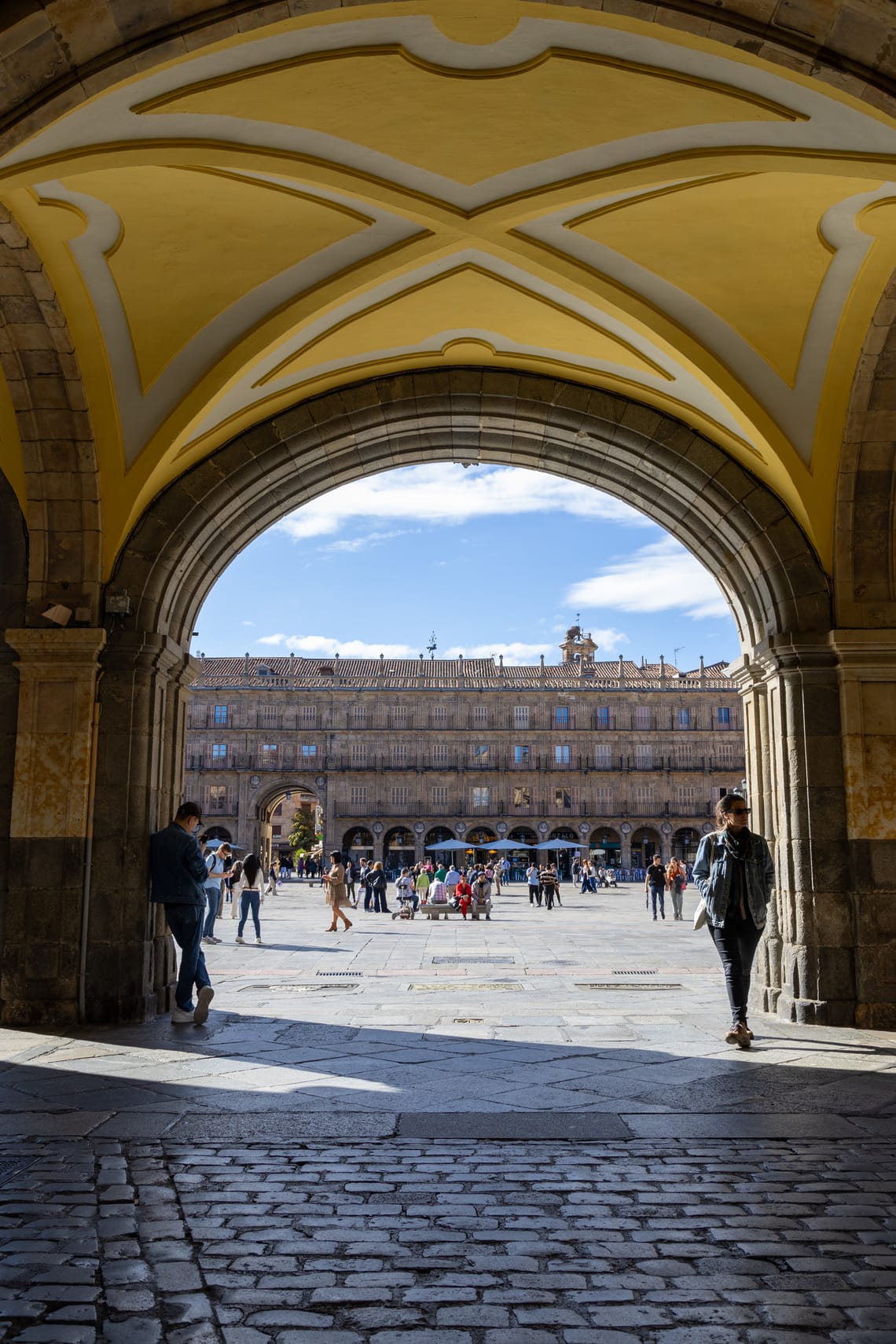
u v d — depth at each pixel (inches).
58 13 172.1
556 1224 158.4
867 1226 157.2
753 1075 265.7
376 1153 196.1
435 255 340.2
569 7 195.5
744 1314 127.3
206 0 179.0
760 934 318.7
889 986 356.8
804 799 372.5
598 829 3034.0
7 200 294.7
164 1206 165.8
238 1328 123.2
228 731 2992.1
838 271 334.3
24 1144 200.2
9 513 383.6
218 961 584.1
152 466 376.8
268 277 342.6
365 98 256.5
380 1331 122.7
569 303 373.4
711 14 185.5
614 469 441.1
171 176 293.1
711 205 310.2
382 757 3002.0
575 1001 408.8
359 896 1697.8
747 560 402.9
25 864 362.6
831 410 372.5
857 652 372.8
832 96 207.6
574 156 284.0
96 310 346.6
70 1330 122.3
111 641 377.1
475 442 448.8
